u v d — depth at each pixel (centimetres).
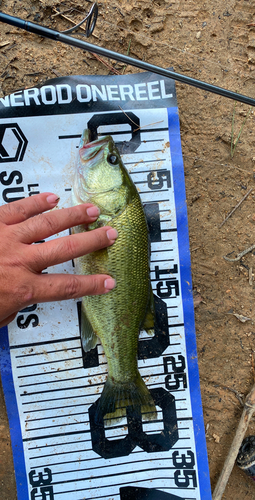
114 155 37
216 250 43
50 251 34
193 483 42
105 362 41
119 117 41
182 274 42
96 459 41
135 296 38
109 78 41
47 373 41
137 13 42
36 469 41
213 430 43
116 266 37
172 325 42
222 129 43
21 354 41
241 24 43
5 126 40
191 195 43
